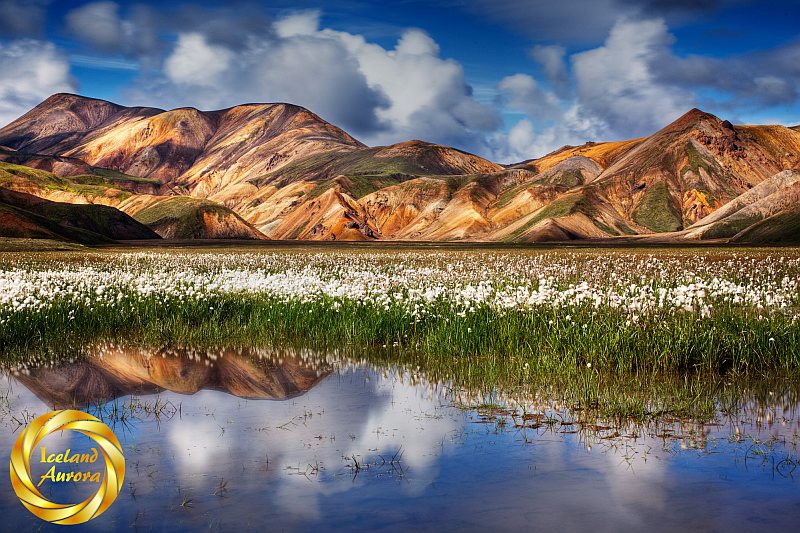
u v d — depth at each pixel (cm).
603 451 815
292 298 1950
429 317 1709
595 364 1287
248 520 624
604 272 2742
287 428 928
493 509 643
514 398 1083
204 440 875
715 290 1891
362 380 1252
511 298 1634
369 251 8012
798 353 1280
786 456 791
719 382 1177
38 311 1780
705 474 733
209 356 1520
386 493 686
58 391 1169
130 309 1941
